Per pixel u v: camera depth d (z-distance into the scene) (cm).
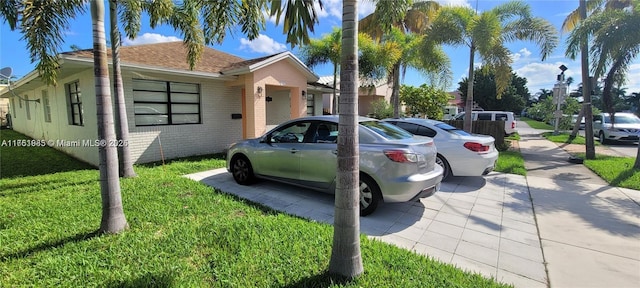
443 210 464
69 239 332
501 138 1206
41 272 266
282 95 1254
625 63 837
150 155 853
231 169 622
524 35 965
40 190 528
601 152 1112
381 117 1709
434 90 1862
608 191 573
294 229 364
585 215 444
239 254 302
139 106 837
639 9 703
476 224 409
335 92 1295
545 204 495
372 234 377
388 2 409
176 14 666
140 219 389
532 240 360
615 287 265
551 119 2175
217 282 257
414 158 405
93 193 502
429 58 1057
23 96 1561
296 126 526
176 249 310
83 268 274
